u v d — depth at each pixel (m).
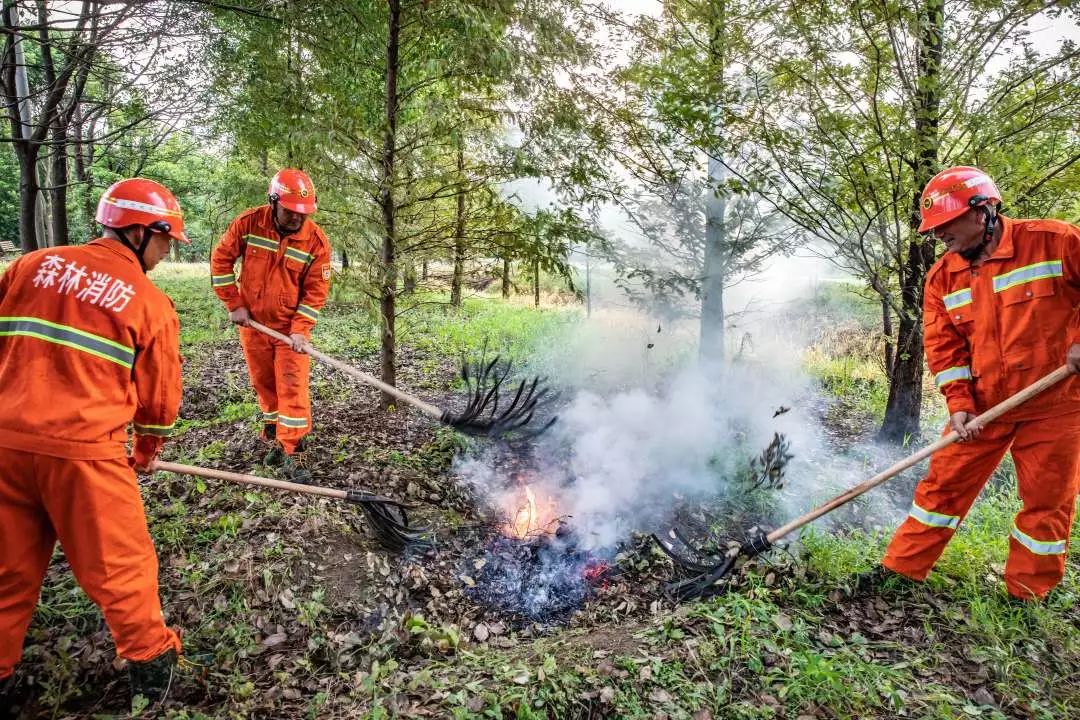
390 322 5.80
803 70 4.75
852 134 4.77
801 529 4.14
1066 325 3.00
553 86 5.33
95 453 2.37
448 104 5.00
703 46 5.30
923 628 3.16
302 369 4.47
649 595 3.79
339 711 2.58
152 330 2.55
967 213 3.03
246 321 4.36
